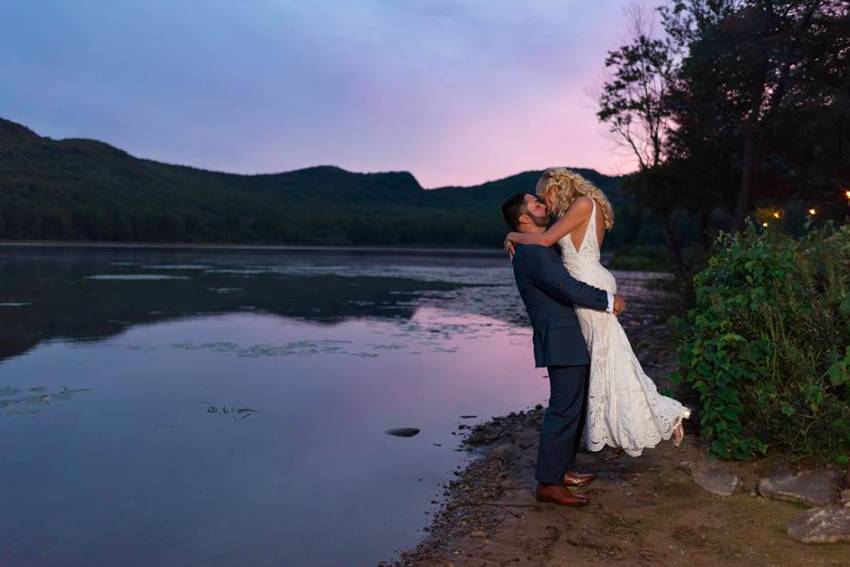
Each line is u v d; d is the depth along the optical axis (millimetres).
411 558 3379
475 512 3961
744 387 4508
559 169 4039
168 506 4082
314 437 5547
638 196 23641
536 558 3301
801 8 16781
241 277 24766
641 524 3621
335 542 3613
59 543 3566
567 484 4191
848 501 3551
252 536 3680
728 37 18297
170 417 6074
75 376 7703
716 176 22359
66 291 17453
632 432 3779
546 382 7836
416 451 5211
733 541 3354
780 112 18016
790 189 22141
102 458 4934
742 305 4559
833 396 4121
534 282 3850
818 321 4324
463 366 8742
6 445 5188
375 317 13750
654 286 20625
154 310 14086
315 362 8828
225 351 9523
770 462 4223
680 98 20828
